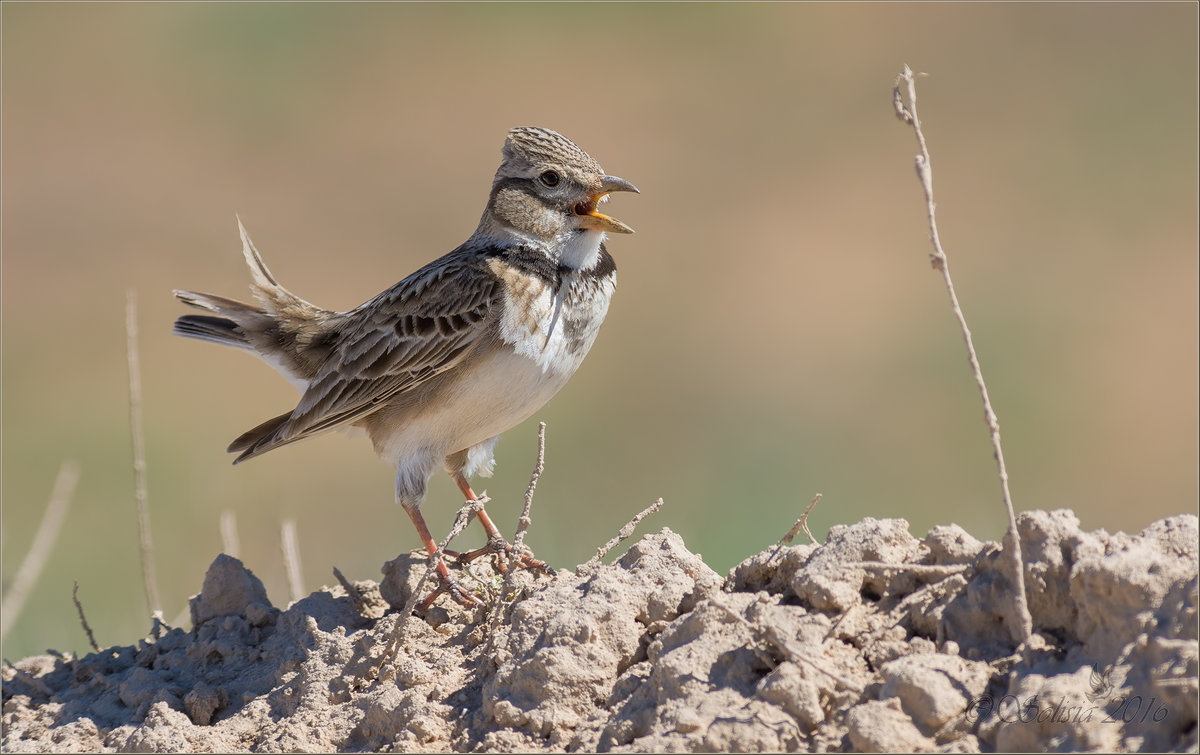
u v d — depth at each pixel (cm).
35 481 1755
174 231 2642
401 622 599
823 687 492
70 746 606
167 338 2275
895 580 536
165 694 637
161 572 1428
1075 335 2266
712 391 2064
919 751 459
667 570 596
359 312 827
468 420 780
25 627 1098
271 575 1371
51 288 2419
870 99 3303
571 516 1332
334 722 582
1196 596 457
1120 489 1859
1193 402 2069
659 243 2655
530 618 577
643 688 527
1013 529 484
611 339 2273
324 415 804
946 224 2711
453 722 559
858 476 1739
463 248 811
